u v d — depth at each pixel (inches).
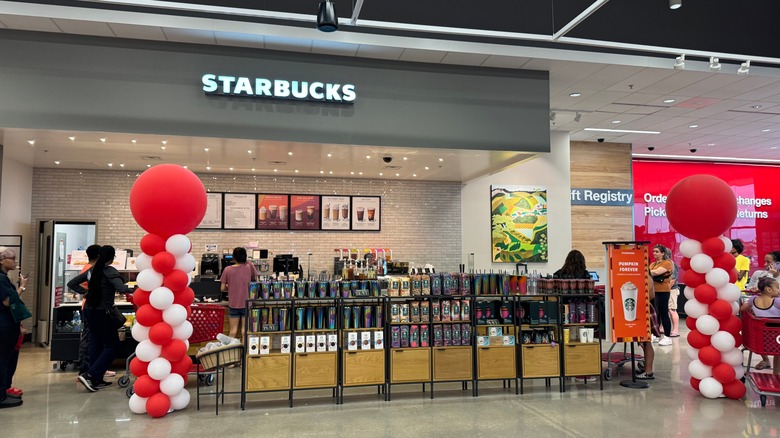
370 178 450.6
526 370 240.5
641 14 314.7
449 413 211.0
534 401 228.8
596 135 494.3
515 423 198.1
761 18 328.8
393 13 288.8
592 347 247.4
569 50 303.7
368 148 308.5
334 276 387.2
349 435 184.5
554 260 474.6
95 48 269.4
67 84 265.4
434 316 237.8
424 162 364.2
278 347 228.5
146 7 259.6
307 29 275.4
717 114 418.0
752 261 646.5
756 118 430.0
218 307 250.8
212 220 421.1
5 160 349.7
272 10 274.7
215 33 267.9
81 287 264.1
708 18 322.7
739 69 302.5
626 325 255.0
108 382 261.9
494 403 225.9
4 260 219.6
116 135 275.9
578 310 249.6
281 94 287.3
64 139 287.6
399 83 304.8
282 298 225.3
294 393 244.8
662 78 332.8
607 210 521.3
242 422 199.6
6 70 260.1
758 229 652.1
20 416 207.6
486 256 466.9
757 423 197.6
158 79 275.4
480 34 260.1
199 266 413.4
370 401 230.1
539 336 245.8
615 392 244.4
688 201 240.2
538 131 318.7
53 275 380.2
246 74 285.3
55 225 383.6
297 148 310.5
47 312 378.6
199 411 214.7
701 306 240.5
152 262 209.8
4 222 348.8
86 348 262.4
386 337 235.8
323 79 294.7
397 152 322.3
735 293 236.2
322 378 224.4
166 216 208.7
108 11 254.1
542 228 473.7
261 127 286.8
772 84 343.6
